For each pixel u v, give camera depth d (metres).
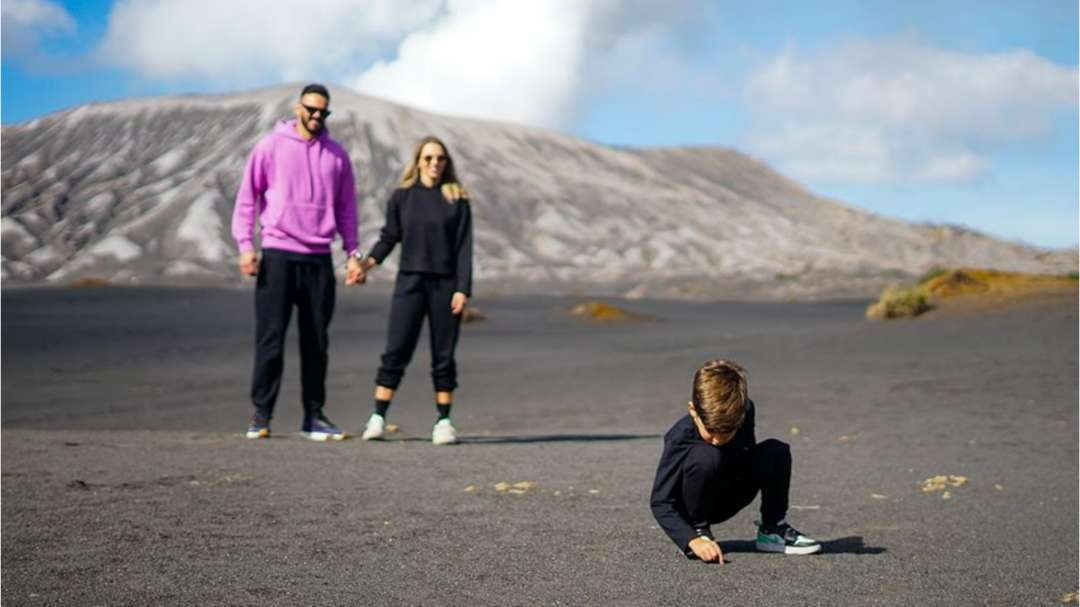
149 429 11.93
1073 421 9.99
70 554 3.97
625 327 35.69
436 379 8.45
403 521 4.71
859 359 17.42
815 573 3.86
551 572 3.80
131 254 161.75
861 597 3.54
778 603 3.44
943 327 20.94
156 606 3.31
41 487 5.52
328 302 8.83
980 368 14.91
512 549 4.16
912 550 4.32
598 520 4.79
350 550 4.10
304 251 8.66
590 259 174.62
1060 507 5.50
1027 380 13.38
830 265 179.50
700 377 3.92
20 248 166.62
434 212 8.46
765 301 73.19
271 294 8.66
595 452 7.67
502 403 13.91
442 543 4.25
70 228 177.75
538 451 7.72
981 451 8.02
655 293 85.50
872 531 4.75
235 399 15.48
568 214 196.62
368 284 100.69
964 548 4.38
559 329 34.34
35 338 26.61
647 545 4.27
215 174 198.12
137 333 28.50
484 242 172.12
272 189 8.63
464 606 3.35
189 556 3.96
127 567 3.79
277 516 4.79
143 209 184.38
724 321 40.81
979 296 25.73
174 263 156.50
